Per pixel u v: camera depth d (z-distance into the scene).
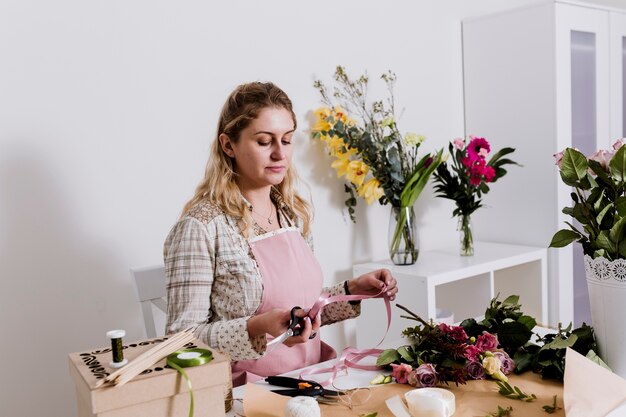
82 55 2.13
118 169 2.22
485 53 3.15
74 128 2.13
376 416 1.15
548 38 2.89
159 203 2.32
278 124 1.58
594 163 1.33
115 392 0.91
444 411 1.11
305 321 1.32
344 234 2.83
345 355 1.46
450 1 3.19
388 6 2.93
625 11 3.21
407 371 1.30
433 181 3.12
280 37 2.59
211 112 2.42
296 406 1.08
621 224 1.27
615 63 3.18
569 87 2.94
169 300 1.53
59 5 2.09
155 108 2.29
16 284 2.04
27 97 2.04
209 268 1.55
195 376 0.97
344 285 1.67
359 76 2.85
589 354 1.31
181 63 2.34
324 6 2.72
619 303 1.29
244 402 1.18
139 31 2.24
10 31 2.01
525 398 1.20
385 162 2.63
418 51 3.06
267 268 1.61
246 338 1.37
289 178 1.79
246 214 1.61
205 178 1.68
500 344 1.40
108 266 2.21
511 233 3.13
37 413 2.09
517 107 3.04
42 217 2.08
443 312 2.61
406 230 2.68
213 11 2.41
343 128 2.60
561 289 2.98
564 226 2.97
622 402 1.14
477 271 2.67
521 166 2.78
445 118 3.20
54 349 2.11
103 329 2.21
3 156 2.01
